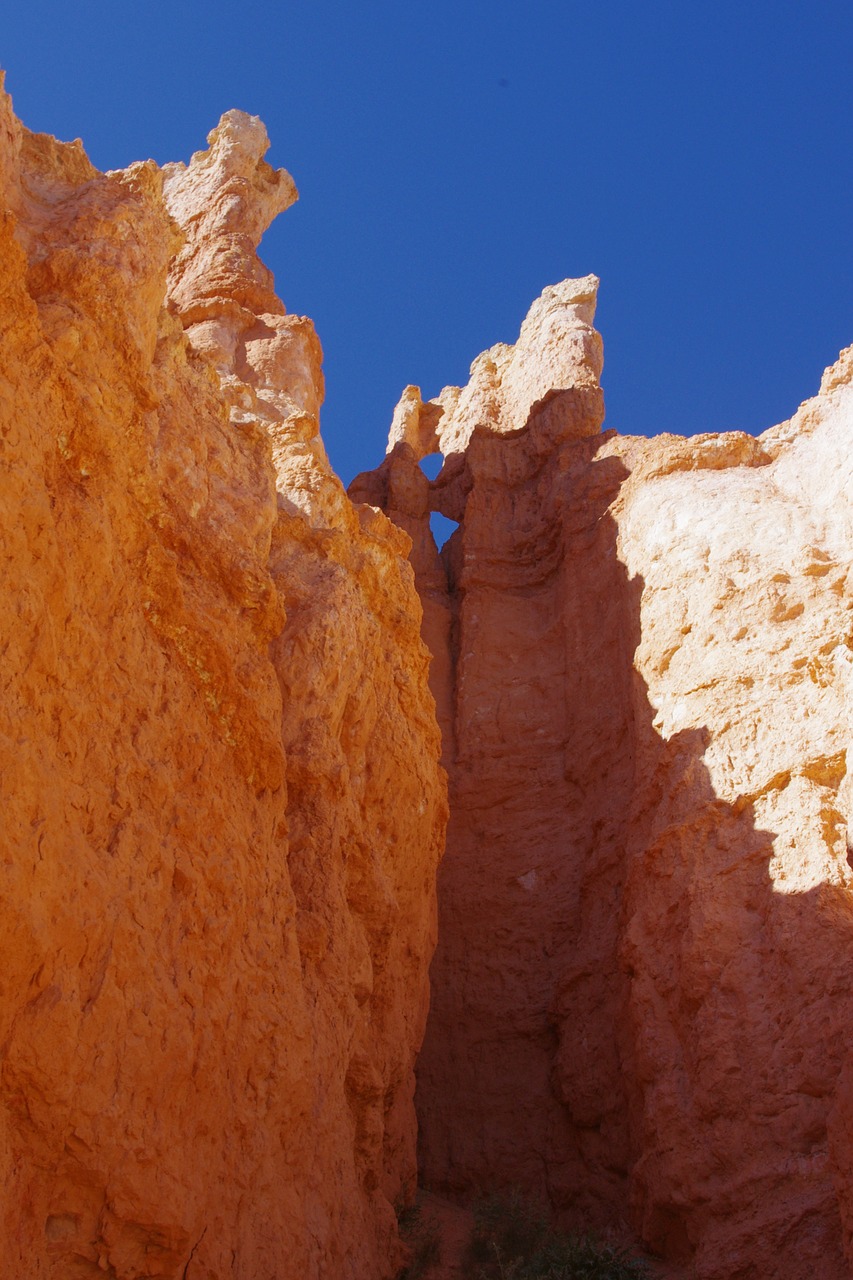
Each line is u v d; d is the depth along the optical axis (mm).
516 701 21562
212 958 10039
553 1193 16391
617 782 19016
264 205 23594
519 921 19000
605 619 20922
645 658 18766
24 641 8328
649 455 21703
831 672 16484
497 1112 17438
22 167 11406
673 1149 14148
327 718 13461
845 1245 11094
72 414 9602
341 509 16266
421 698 16359
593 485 22797
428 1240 13805
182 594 10836
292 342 20547
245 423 13414
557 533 23266
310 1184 11000
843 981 13688
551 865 19312
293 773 12898
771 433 21609
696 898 15227
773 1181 13078
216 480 12422
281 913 11570
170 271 22609
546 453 25000
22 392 8875
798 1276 12180
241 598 11828
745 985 14461
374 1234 12531
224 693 11227
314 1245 10586
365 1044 13086
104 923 8664
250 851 11148
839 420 19844
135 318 10883
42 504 8672
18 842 7797
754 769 16156
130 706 9781
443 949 19141
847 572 17219
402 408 29734
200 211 23125
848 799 15195
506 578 23562
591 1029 17031
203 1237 9219
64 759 8734
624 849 17938
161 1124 8984
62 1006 8023
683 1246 13844
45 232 10633
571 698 20906
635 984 15617
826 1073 13352
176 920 9734
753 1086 13812
